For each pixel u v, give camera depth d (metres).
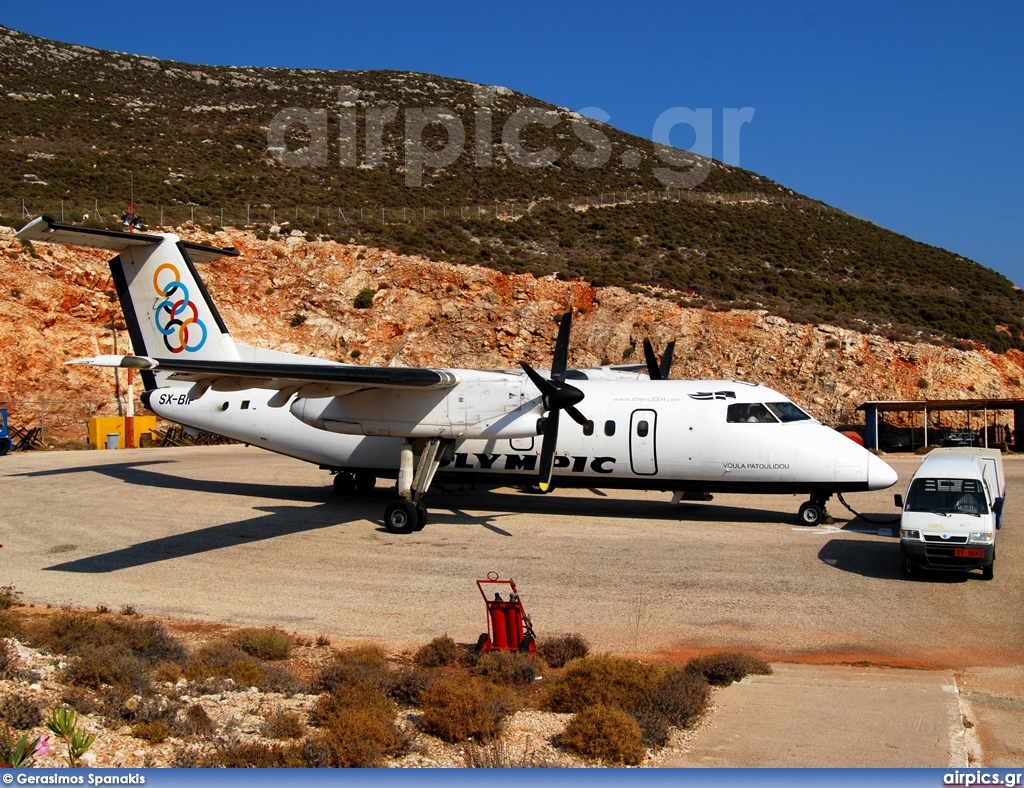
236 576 14.41
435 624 11.78
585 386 20.72
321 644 10.82
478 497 23.30
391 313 47.47
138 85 92.62
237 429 22.41
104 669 8.82
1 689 8.01
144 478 26.59
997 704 8.75
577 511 20.95
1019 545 16.84
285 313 47.59
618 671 8.80
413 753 7.32
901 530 13.90
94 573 14.58
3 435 34.69
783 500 22.69
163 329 22.42
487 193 72.88
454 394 18.44
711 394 19.38
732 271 57.25
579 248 59.34
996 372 45.53
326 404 19.28
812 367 44.84
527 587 13.65
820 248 67.06
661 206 72.50
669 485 19.45
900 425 43.25
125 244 21.69
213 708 8.24
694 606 12.56
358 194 67.69
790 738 7.65
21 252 41.72
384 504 21.70
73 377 41.19
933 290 60.47
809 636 11.23
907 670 9.83
